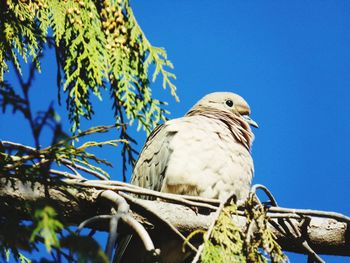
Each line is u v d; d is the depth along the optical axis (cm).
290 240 836
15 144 748
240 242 703
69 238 499
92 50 941
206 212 818
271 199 818
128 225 651
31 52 901
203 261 660
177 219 809
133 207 772
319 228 842
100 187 746
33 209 566
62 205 741
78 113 940
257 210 763
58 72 956
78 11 941
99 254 486
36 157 634
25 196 714
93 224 763
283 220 830
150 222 781
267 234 729
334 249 849
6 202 707
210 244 673
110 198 739
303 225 840
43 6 924
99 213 760
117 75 977
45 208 509
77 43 934
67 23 935
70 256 514
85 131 645
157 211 809
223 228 708
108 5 980
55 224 508
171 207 814
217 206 797
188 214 814
